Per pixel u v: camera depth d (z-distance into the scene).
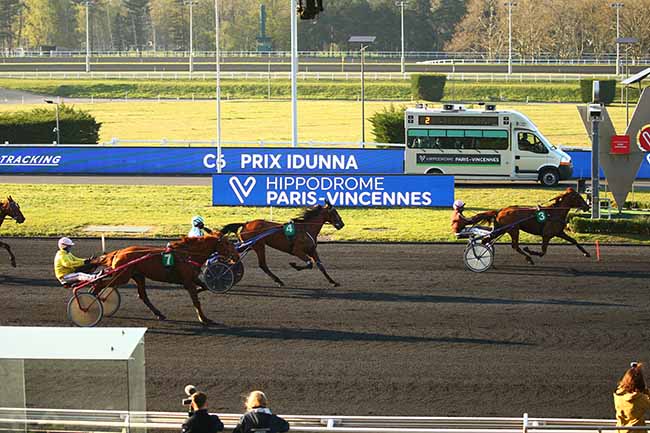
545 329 18.84
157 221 30.88
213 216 31.61
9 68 94.50
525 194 36.75
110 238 28.45
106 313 19.45
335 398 14.99
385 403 14.78
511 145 39.25
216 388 15.43
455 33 131.00
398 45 132.62
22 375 9.83
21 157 42.66
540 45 116.50
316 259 22.36
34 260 25.41
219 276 21.44
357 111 71.25
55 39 154.38
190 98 79.38
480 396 15.11
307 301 20.98
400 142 50.94
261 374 16.09
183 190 37.19
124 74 85.81
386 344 17.81
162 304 20.55
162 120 67.56
